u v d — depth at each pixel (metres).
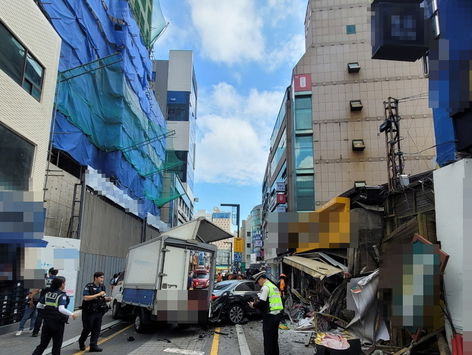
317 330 9.18
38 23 13.17
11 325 10.54
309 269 11.72
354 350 6.43
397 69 32.62
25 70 12.43
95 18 19.25
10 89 11.41
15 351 8.04
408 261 6.38
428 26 7.10
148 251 10.91
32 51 12.78
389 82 32.44
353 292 8.30
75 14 17.05
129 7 24.12
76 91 17.36
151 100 31.25
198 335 10.39
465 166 5.69
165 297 10.07
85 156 18.48
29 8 12.62
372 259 9.96
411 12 6.60
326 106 32.66
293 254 16.27
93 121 19.36
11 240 10.99
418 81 32.06
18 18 11.98
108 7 21.50
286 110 35.53
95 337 8.13
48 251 13.71
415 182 8.48
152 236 35.31
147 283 10.45
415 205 8.52
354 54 33.50
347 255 11.77
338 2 35.00
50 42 13.96
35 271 11.14
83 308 8.19
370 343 7.91
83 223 17.83
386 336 7.87
